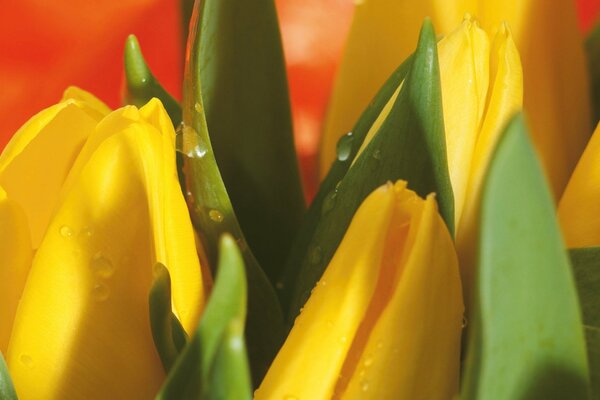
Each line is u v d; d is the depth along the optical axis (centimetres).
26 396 36
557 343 32
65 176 38
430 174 37
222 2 43
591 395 36
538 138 43
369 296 34
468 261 38
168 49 60
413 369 34
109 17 59
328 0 58
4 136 58
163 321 36
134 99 44
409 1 44
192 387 32
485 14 43
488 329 30
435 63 37
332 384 35
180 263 37
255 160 44
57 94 58
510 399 32
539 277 31
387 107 40
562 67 43
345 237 35
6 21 58
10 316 37
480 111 39
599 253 37
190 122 40
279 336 41
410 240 35
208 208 40
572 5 43
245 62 44
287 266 42
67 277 36
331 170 42
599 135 40
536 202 30
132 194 36
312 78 57
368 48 45
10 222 37
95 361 36
